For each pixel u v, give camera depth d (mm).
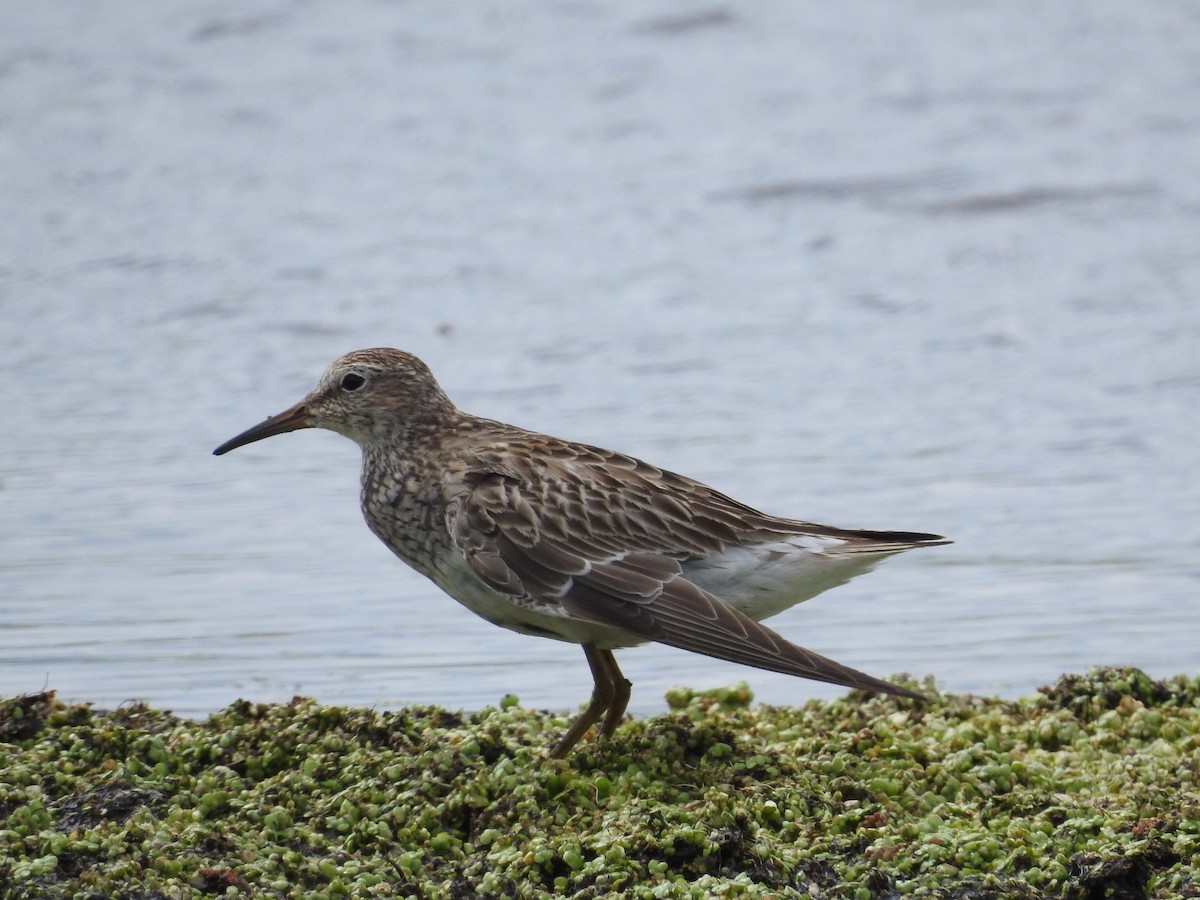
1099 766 9703
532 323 19875
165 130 25891
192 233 22391
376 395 10078
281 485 16078
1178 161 24297
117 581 13883
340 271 21297
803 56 28438
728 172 24297
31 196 23578
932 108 26562
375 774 9086
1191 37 28984
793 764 9273
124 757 9211
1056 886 8359
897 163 24641
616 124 26172
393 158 25016
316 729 9547
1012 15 29922
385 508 10047
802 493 15625
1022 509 15312
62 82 27062
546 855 8211
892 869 8398
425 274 21172
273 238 22234
